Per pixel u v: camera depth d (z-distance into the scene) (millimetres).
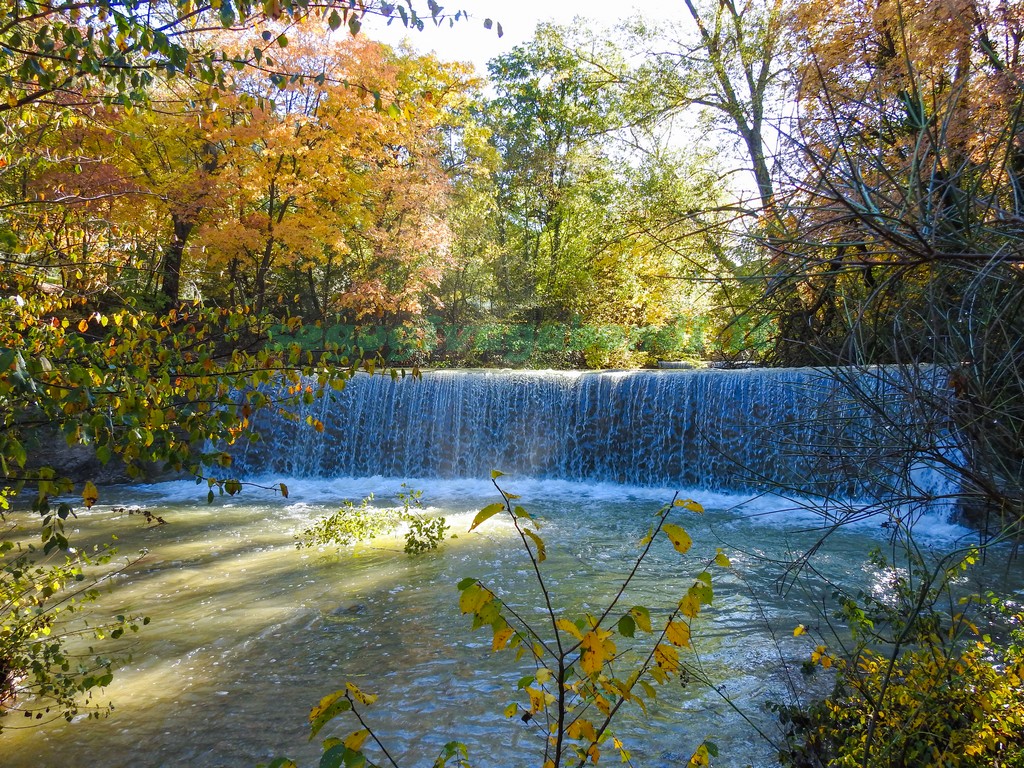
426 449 15773
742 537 9758
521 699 5203
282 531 10250
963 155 2701
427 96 4168
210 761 4469
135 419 3176
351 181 18594
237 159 16547
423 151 20375
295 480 15086
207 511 11602
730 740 4547
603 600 7262
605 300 24359
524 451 15508
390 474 15781
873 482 3029
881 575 7707
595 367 22984
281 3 3346
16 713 4973
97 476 13359
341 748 1770
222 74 3658
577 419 15219
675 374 14148
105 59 3436
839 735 3541
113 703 5180
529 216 29531
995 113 3326
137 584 7828
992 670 3389
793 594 7246
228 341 4258
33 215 4500
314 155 17094
